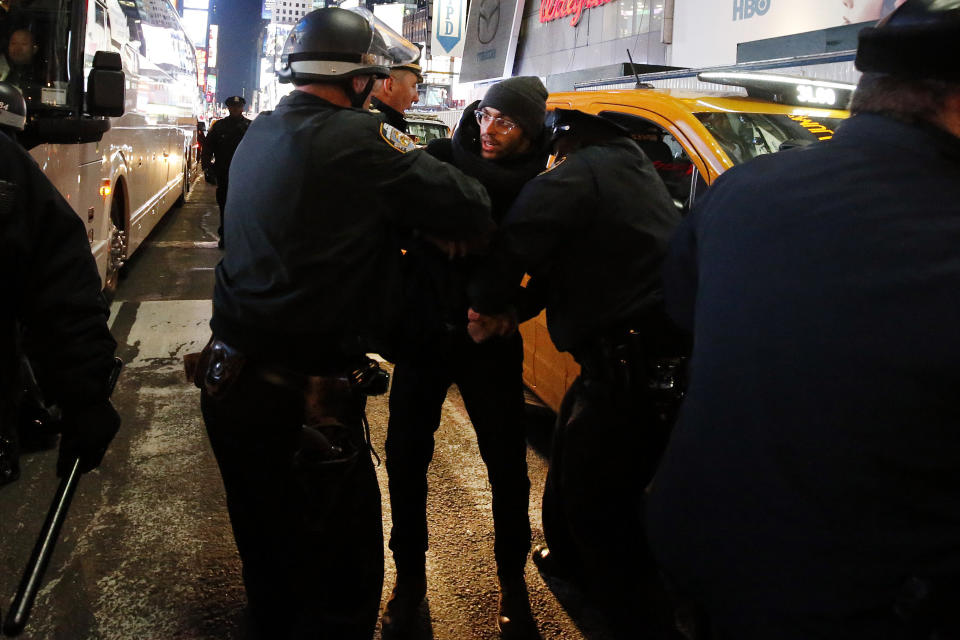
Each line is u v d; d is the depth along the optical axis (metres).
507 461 2.40
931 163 1.02
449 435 4.16
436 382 2.38
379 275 1.93
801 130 3.24
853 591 0.99
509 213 2.00
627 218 2.00
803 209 1.08
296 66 1.83
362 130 1.77
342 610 2.06
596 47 16.45
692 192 3.07
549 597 2.72
